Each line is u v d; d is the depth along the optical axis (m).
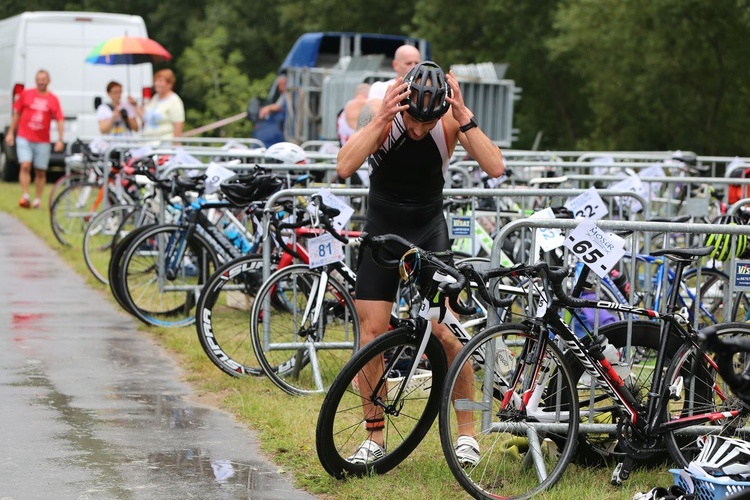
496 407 6.97
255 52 54.03
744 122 32.25
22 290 14.11
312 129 25.23
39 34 28.30
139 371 9.95
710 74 31.41
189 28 55.38
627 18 31.12
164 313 11.84
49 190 28.88
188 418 8.42
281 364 9.42
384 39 26.45
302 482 6.89
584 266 6.96
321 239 8.92
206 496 6.64
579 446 7.13
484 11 39.06
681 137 32.75
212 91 43.91
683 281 9.70
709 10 29.64
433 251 7.12
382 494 6.61
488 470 7.00
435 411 7.05
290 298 9.26
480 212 11.45
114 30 28.67
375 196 7.16
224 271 9.55
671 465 7.14
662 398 6.84
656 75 31.08
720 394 7.04
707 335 4.75
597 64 33.06
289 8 48.69
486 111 24.86
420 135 6.82
